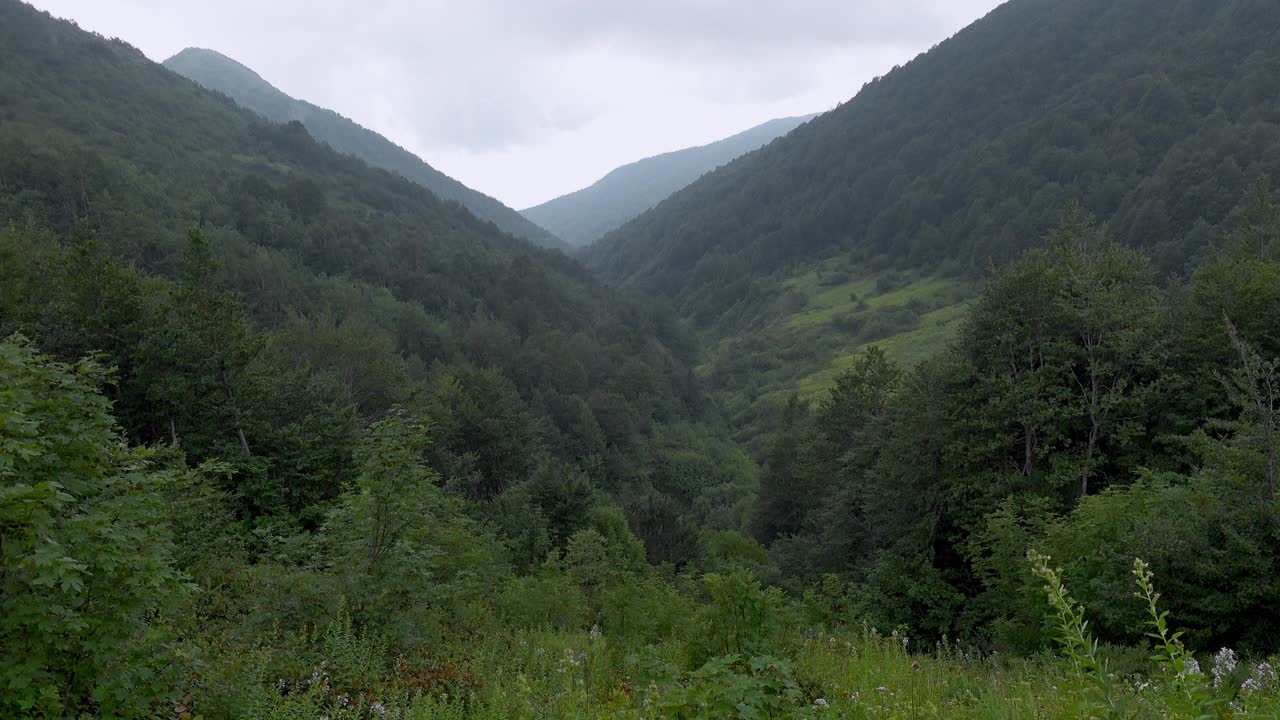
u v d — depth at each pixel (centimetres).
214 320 2239
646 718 447
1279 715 304
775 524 4775
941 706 544
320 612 764
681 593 1631
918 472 2302
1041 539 1538
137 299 2281
